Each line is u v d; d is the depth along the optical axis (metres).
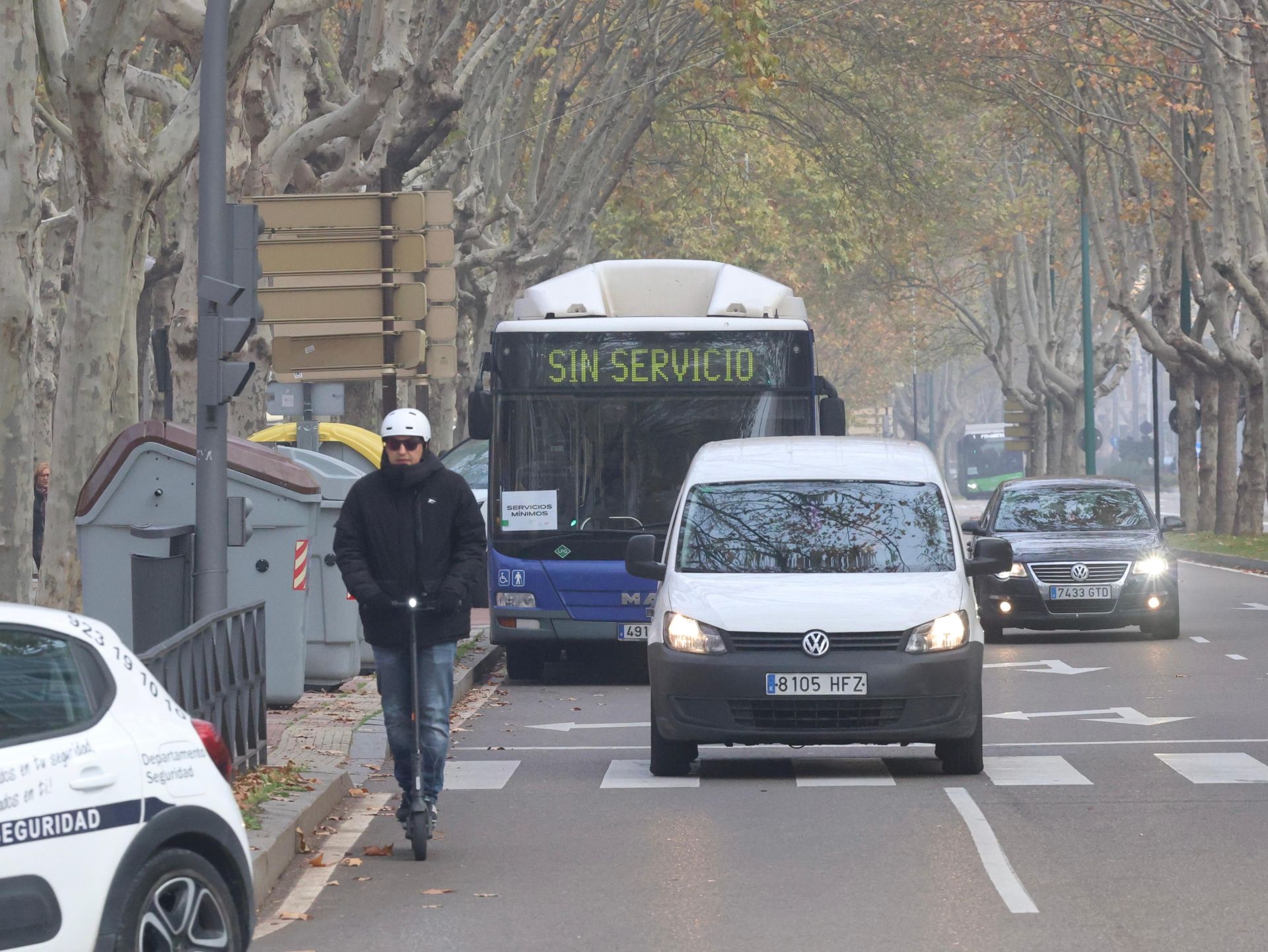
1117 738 51.47
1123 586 81.00
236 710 41.50
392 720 35.75
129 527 53.16
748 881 32.44
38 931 21.48
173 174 60.12
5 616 22.83
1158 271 175.38
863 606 43.97
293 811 36.69
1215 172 138.50
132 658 24.39
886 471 49.22
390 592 35.25
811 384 68.56
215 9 46.69
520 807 41.19
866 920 29.17
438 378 76.69
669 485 68.06
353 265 75.56
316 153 99.56
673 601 45.00
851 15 158.75
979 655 44.47
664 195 185.50
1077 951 26.95
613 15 147.88
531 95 133.62
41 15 59.78
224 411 46.38
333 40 132.50
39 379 106.75
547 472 68.25
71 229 108.06
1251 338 174.88
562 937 28.44
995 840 35.75
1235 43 133.38
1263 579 127.31
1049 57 152.75
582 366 68.31
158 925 23.06
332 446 87.75
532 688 69.31
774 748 52.44
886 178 173.12
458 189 133.12
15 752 21.77
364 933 28.98
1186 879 31.97
